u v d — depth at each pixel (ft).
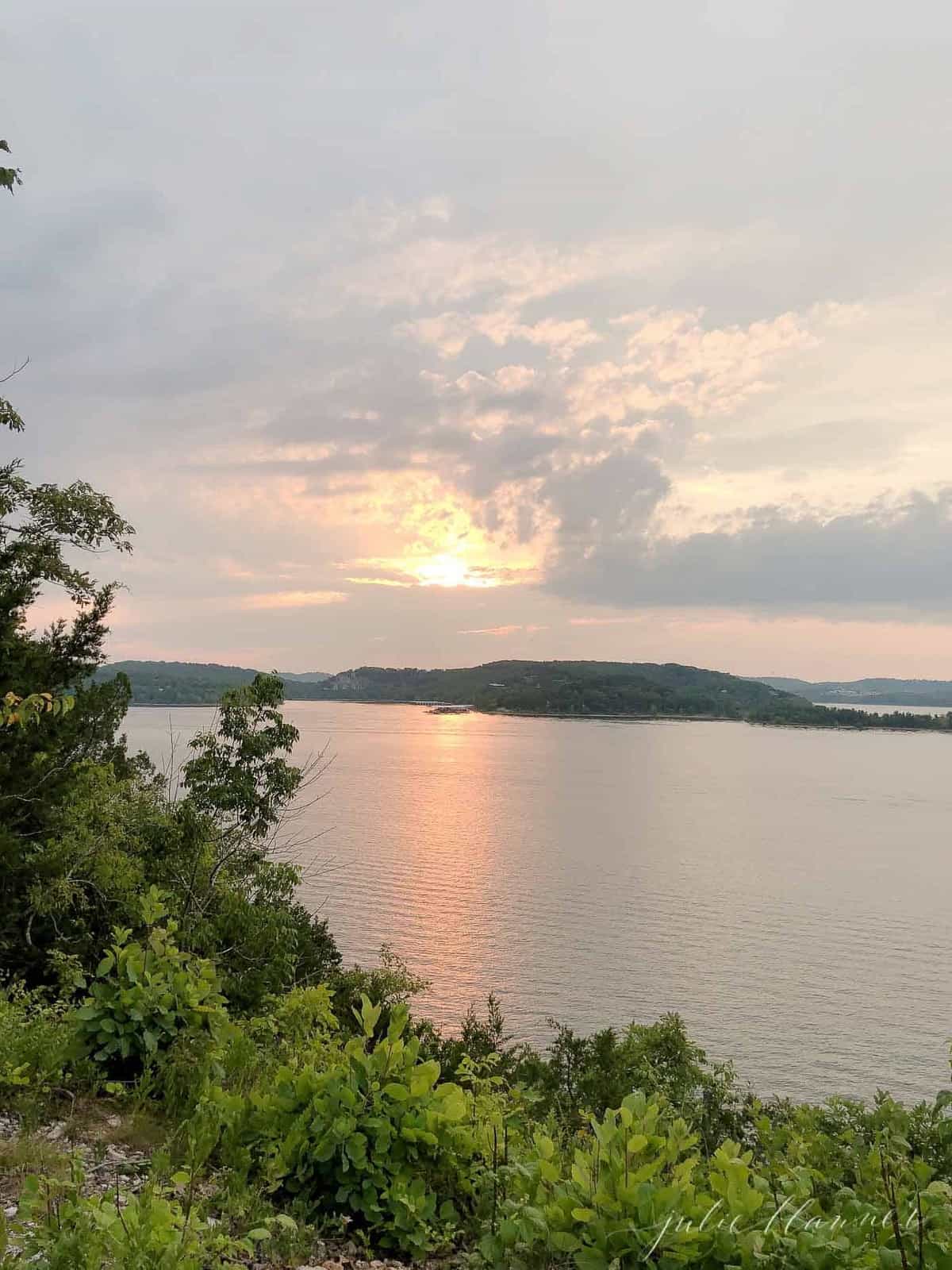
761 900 265.13
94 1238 10.95
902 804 541.34
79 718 46.91
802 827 432.25
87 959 43.42
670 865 315.99
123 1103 19.97
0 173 38.88
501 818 414.62
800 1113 26.84
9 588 44.19
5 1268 10.89
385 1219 15.35
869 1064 142.20
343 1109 16.25
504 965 185.68
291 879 60.44
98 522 57.21
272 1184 15.56
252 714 58.75
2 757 41.78
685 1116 40.14
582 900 254.27
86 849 47.50
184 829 55.16
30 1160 15.76
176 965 23.13
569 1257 12.76
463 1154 16.70
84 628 47.42
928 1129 22.52
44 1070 20.30
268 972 46.83
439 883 263.08
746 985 182.09
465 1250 15.17
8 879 41.34
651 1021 156.04
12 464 53.98
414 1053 17.46
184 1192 14.39
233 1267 11.80
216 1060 21.15
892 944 218.79
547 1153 14.84
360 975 60.59
